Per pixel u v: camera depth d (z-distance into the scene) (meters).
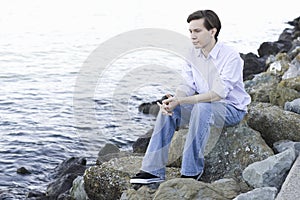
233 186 4.78
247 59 13.11
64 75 14.48
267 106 6.03
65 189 6.92
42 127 10.12
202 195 4.46
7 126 10.19
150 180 4.93
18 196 7.31
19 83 13.50
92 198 5.45
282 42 16.25
